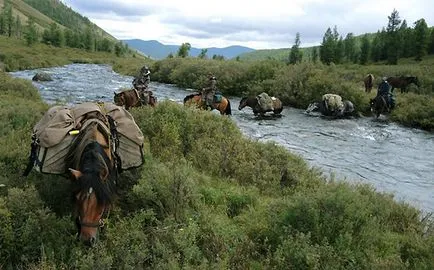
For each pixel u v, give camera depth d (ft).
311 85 83.71
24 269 14.30
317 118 70.85
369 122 69.31
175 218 18.93
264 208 21.93
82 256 14.57
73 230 16.42
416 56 235.20
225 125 36.24
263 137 52.70
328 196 19.94
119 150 18.83
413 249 18.40
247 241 17.58
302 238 16.87
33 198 16.69
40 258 14.58
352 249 17.48
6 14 378.32
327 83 83.20
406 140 56.29
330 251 16.35
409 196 33.42
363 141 54.24
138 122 32.94
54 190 18.69
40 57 184.03
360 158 45.29
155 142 29.01
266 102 69.26
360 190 26.40
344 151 48.06
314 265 15.62
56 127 17.71
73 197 14.66
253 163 29.35
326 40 244.01
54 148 17.25
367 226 18.88
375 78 115.65
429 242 18.61
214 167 27.91
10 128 27.07
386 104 72.23
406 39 250.98
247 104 70.54
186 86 116.37
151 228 17.21
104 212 15.14
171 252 15.51
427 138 58.44
